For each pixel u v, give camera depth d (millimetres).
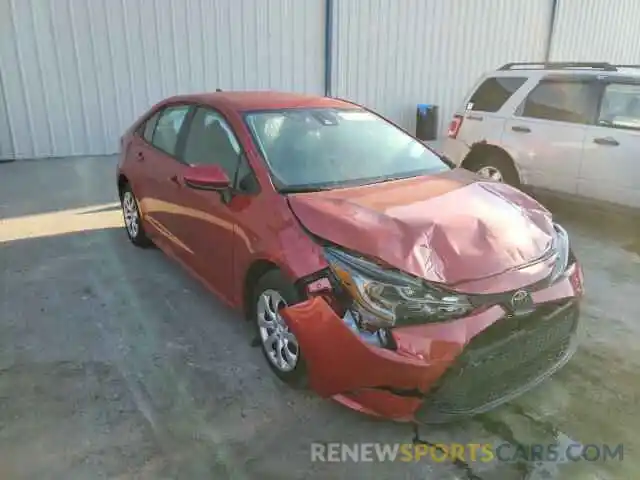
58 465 2422
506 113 6348
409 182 3359
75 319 3715
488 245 2652
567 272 2861
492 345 2443
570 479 2410
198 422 2723
